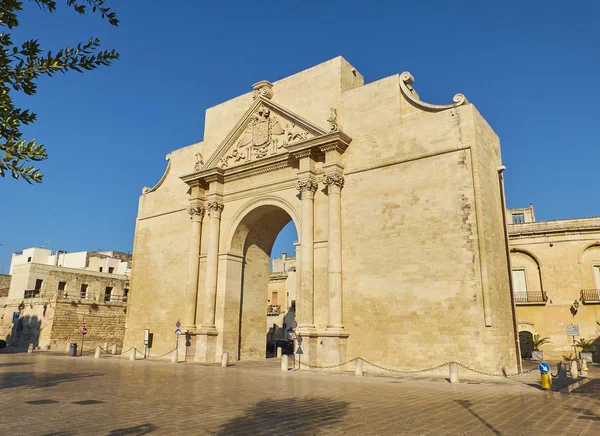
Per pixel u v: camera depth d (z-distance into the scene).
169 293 35.56
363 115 28.11
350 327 25.67
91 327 52.16
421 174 25.14
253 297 33.94
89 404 12.85
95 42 6.40
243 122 33.34
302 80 31.55
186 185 37.06
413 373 23.00
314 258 27.69
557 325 39.19
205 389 16.56
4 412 11.52
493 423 10.60
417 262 24.22
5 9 5.91
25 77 6.12
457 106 24.88
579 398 14.66
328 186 27.59
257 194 31.72
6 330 55.16
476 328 21.97
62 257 79.38
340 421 10.75
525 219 55.12
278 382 19.19
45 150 6.02
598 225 39.44
